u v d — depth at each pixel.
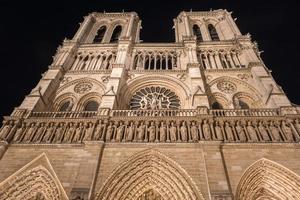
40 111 35.12
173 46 48.25
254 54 43.44
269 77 37.41
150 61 45.88
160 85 41.22
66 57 45.44
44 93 36.69
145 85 41.28
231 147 26.89
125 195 24.78
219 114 31.81
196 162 25.48
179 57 46.06
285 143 26.73
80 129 29.92
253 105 37.16
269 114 30.91
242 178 24.17
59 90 40.19
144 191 25.66
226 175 24.28
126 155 26.58
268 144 26.83
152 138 28.33
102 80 41.44
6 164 26.61
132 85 40.69
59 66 42.78
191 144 27.25
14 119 31.02
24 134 29.78
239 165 25.19
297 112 29.92
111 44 49.38
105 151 27.05
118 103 36.28
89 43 50.56
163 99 39.25
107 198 23.45
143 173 26.28
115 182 24.59
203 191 22.95
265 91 35.09
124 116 30.91
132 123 30.23
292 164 24.98
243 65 43.22
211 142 26.92
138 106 38.75
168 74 41.72
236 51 46.44
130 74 42.09
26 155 27.45
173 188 24.81
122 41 48.28
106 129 29.67
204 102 32.75
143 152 26.78
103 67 45.44
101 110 31.83
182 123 29.84
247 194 23.91
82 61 46.91
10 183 25.33
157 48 48.06
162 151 26.80
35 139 29.14
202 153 26.12
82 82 41.69
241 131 28.56
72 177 25.08
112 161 26.00
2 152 27.44
